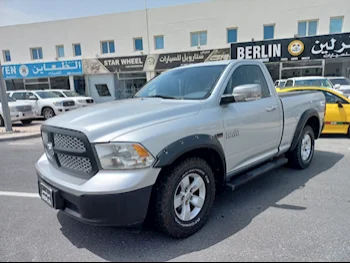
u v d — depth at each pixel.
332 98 7.54
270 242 2.59
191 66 3.78
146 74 20.30
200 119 2.76
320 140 7.31
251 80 3.66
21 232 2.91
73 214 2.38
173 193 2.55
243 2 17.92
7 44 22.86
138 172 2.28
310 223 2.92
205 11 18.66
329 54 16.12
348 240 2.58
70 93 15.20
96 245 2.63
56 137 2.66
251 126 3.37
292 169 4.77
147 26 19.89
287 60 16.92
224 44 18.64
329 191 3.79
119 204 2.21
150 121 2.50
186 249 2.53
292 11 17.28
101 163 2.29
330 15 16.75
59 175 2.60
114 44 20.86
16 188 4.28
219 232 2.80
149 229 2.88
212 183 2.96
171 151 2.42
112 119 2.50
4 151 7.16
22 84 23.16
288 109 4.13
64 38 21.78
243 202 3.51
